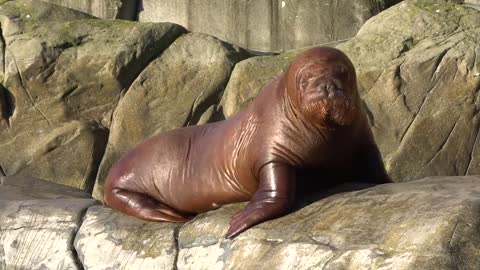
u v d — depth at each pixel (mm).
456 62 56250
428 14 58656
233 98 58750
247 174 34000
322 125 32438
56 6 64062
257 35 64750
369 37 58781
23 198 43875
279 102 33375
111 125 60562
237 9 65000
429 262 27219
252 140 33688
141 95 60219
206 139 36406
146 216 36781
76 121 60219
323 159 33125
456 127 55875
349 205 31156
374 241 28781
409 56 56969
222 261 32312
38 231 38812
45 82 60688
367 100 57031
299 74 32500
